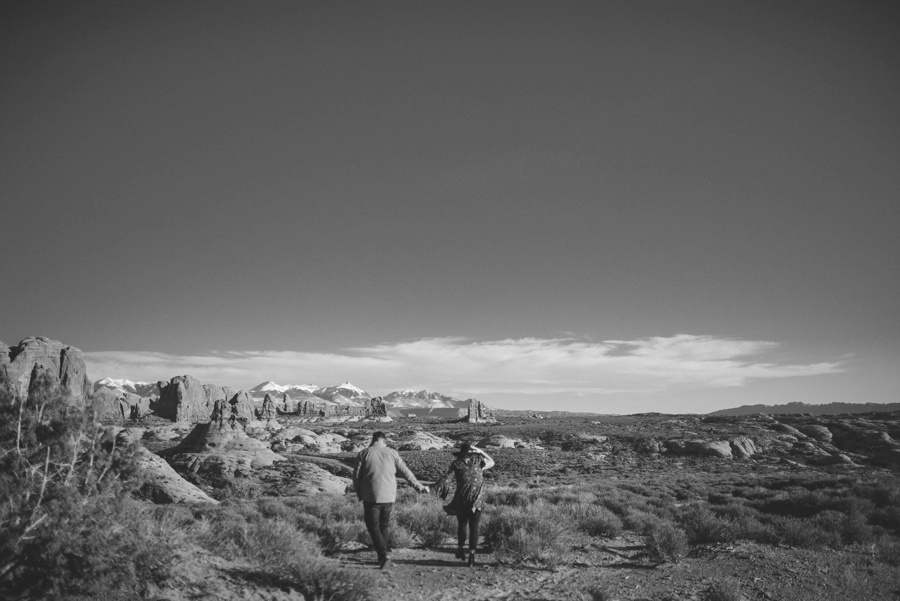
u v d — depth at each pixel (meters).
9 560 5.56
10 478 5.84
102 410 6.99
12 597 5.45
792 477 42.25
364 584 7.31
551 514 14.99
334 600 7.18
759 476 49.44
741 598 8.55
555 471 66.75
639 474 64.12
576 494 24.23
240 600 6.50
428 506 15.69
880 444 94.69
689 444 93.50
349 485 47.09
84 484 6.43
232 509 13.56
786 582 9.68
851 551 13.12
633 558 11.50
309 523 12.20
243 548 8.59
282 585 7.27
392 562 9.73
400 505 16.31
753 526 14.49
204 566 7.23
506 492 24.09
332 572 7.38
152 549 6.47
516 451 92.56
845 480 33.44
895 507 19.83
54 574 5.65
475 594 7.93
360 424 196.88
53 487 6.11
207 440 55.84
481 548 11.63
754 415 143.50
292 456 79.00
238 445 55.69
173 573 6.61
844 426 109.50
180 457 52.25
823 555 12.26
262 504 16.81
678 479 49.62
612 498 23.61
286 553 8.41
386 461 9.21
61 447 6.27
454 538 12.91
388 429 153.38
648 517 16.97
